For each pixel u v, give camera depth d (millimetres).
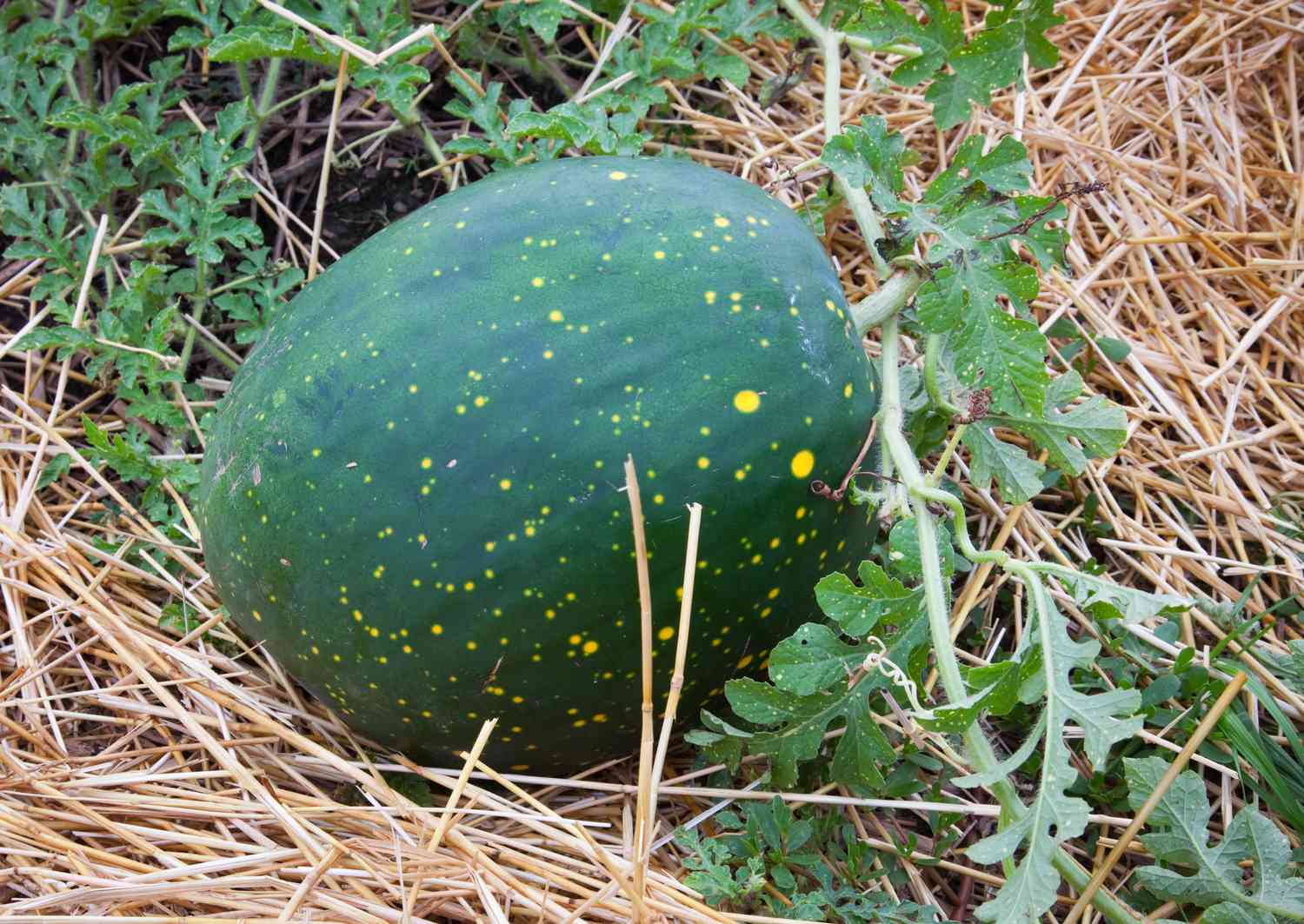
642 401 1333
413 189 1720
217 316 1640
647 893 1351
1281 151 1769
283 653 1402
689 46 1698
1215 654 1504
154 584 1540
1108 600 1427
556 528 1328
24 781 1395
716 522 1340
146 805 1397
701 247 1366
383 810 1388
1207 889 1351
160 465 1535
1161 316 1700
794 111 1776
